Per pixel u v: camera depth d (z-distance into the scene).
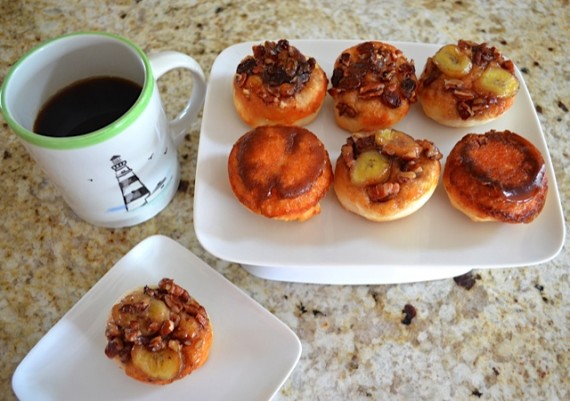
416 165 0.34
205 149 0.38
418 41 0.50
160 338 0.32
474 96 0.37
